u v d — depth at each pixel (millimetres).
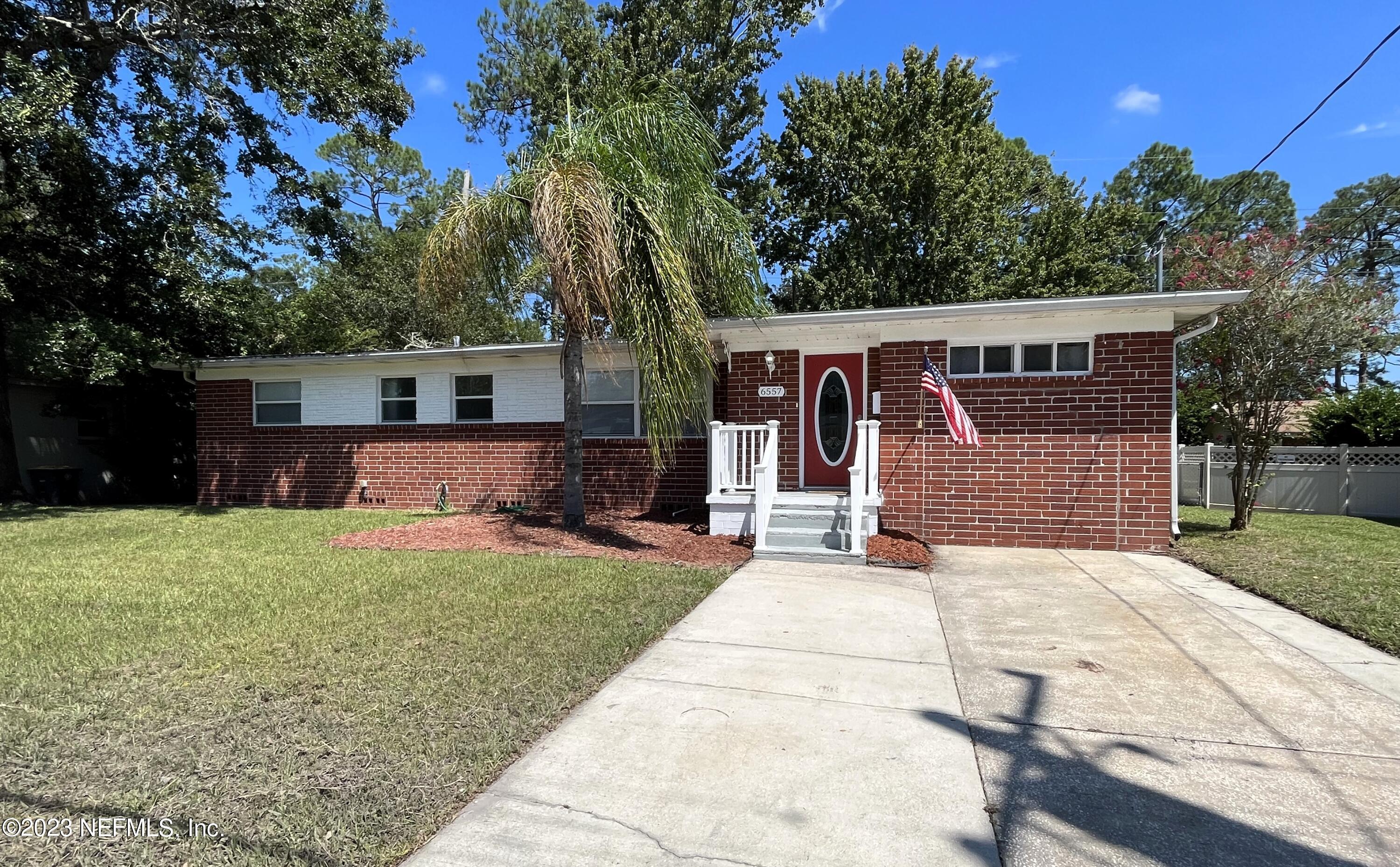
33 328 12844
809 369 10469
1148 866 2473
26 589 6176
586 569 7199
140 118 14188
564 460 10234
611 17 19672
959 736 3527
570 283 7418
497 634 4941
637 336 8008
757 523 8281
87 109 13078
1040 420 9070
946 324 9367
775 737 3473
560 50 21062
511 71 21797
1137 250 26422
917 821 2744
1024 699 4023
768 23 19000
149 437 17109
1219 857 2531
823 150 20422
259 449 14164
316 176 26422
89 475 17219
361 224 28266
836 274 21031
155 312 14969
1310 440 14656
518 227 8320
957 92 20062
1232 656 4785
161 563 7426
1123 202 37281
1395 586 6297
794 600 6238
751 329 10188
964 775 3127
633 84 9180
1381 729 3631
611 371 10625
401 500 13273
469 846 2539
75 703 3682
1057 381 9023
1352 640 5129
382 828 2637
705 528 9961
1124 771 3176
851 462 10289
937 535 9430
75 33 12711
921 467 9477
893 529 9531
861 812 2795
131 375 15727
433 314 23469
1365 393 14062
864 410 10195
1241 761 3285
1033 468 9094
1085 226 22516
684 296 7934
